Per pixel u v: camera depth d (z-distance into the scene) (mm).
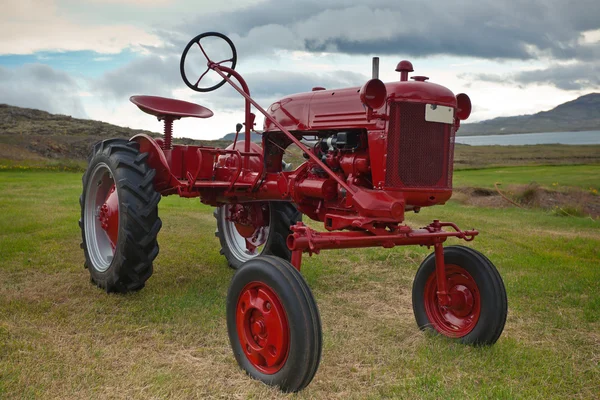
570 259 5973
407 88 3225
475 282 3428
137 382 2680
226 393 2645
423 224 8609
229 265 5508
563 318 3955
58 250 5859
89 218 4797
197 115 4871
